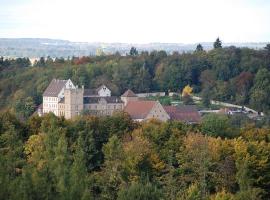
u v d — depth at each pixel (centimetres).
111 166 13588
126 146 14812
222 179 13925
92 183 12381
